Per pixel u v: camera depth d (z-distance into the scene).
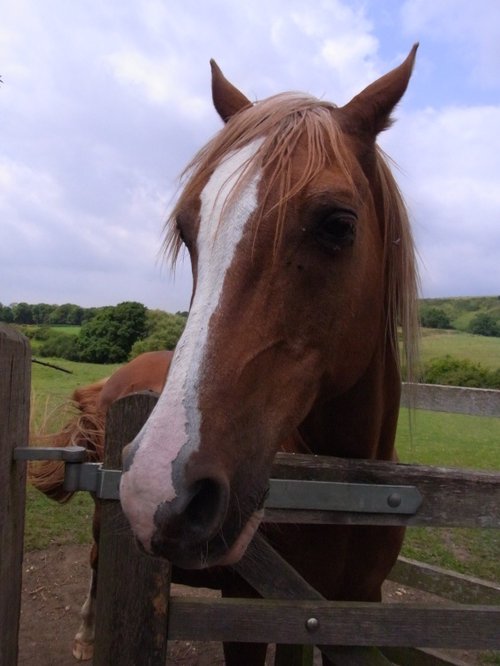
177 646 3.25
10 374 1.37
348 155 1.45
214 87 1.91
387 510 1.40
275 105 1.49
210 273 1.28
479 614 1.40
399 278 1.79
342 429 1.78
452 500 1.42
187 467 1.05
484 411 3.73
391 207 1.76
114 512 1.35
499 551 4.44
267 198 1.29
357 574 1.93
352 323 1.50
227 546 1.14
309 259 1.31
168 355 3.13
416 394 1.83
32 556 4.20
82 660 3.09
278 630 1.38
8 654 1.44
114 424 1.36
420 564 2.88
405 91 1.61
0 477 1.32
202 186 1.42
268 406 1.27
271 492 1.38
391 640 1.39
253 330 1.25
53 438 2.62
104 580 1.36
